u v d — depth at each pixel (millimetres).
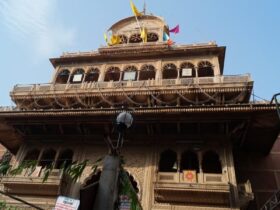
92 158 15578
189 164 15203
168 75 19859
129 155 15297
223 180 13359
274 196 12641
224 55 19766
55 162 15727
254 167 16359
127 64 20328
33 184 14383
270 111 13852
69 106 17844
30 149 16766
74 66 21156
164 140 15531
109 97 17281
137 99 17094
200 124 15023
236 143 16000
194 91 16203
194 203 13070
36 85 18781
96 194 5621
